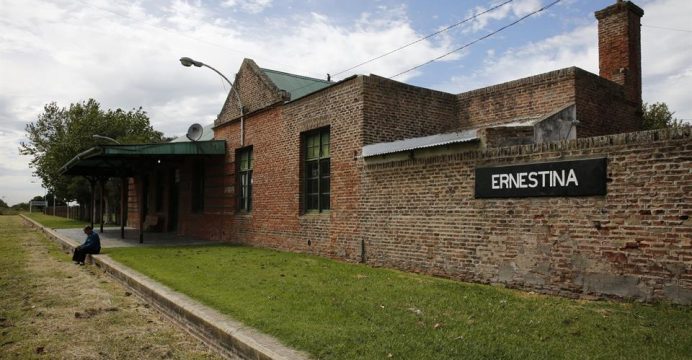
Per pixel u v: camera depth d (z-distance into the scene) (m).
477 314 6.18
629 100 13.17
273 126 15.30
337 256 12.17
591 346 4.80
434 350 4.84
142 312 8.16
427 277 9.27
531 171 7.77
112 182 35.31
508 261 8.10
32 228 34.53
